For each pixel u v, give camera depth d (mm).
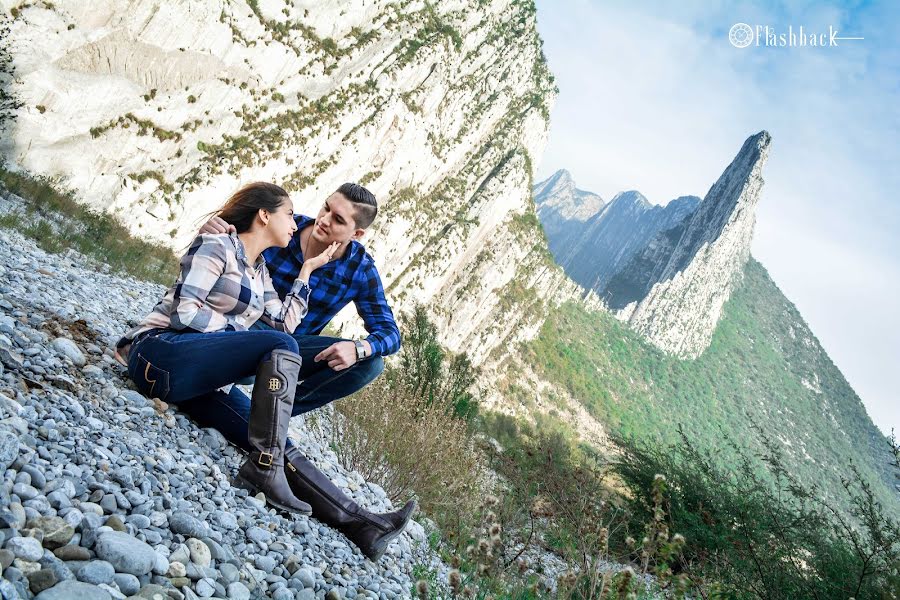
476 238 128375
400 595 3080
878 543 5863
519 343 155875
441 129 109312
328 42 71875
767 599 5766
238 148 55031
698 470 8906
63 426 2389
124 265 10602
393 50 84375
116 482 2262
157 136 45562
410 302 104375
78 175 38188
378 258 93812
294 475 3248
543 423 126750
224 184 51844
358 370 3756
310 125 66000
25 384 2557
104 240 12047
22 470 1945
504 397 128625
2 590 1358
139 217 43594
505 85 134375
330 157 71688
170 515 2256
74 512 1879
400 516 3334
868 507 6168
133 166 43469
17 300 3936
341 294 3781
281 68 62156
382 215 92875
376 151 84375
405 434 5672
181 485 2533
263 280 3484
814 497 7301
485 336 137375
